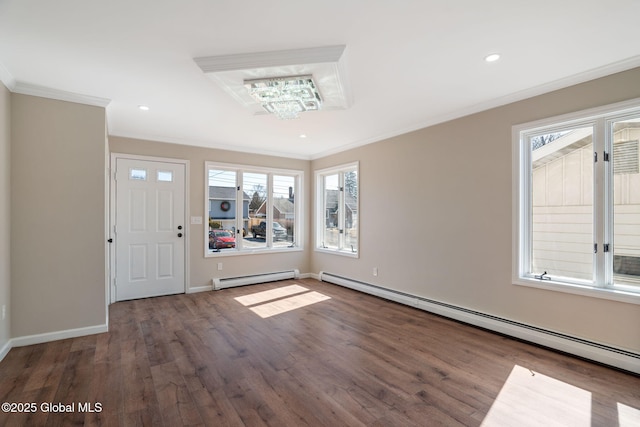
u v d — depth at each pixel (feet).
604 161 8.48
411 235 13.57
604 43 7.11
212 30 6.63
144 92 9.83
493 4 5.80
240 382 7.45
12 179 9.21
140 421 6.05
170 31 6.66
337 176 18.40
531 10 5.97
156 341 9.83
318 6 5.86
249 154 17.92
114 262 14.20
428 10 5.98
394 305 13.78
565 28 6.54
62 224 9.89
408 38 6.94
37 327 9.54
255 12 6.03
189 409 6.42
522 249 10.05
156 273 15.20
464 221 11.55
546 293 9.43
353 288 16.39
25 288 9.37
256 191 18.57
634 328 7.87
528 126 9.76
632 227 8.16
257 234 18.61
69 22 6.29
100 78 8.86
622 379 7.55
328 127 13.65
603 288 8.46
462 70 8.43
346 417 6.18
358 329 10.90
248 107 10.72
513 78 8.91
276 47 7.33
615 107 8.09
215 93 9.89
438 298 12.48
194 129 13.98
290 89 9.00
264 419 6.12
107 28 6.52
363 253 16.10
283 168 19.10
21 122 9.34
